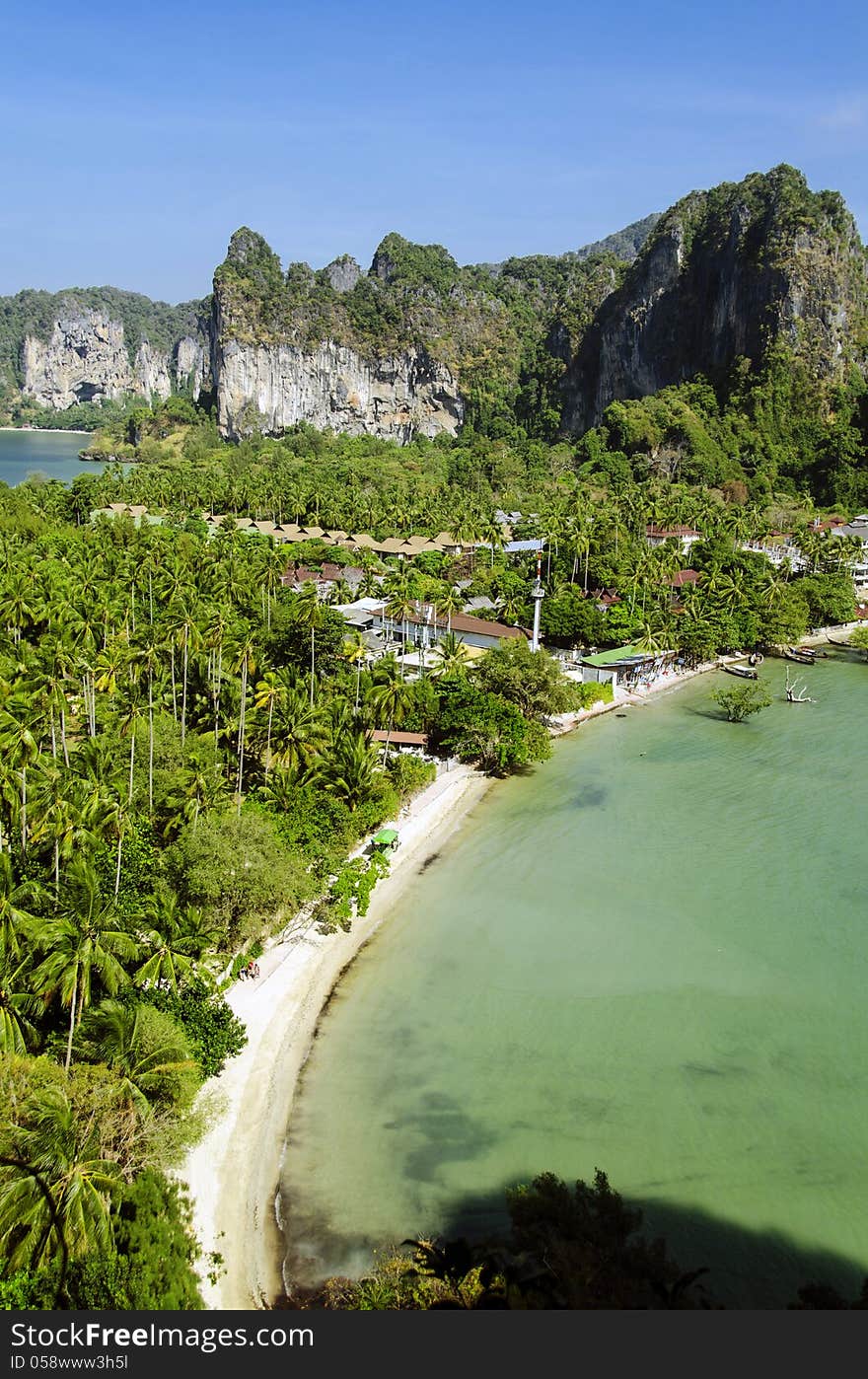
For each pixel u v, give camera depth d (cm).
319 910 6278
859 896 6869
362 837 7512
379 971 5800
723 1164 4294
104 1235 3284
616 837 7831
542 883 7000
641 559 15288
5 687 6625
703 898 6806
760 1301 3562
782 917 6544
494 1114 4588
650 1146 4400
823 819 8288
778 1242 3869
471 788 8875
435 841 7669
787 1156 4350
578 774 9344
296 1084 4756
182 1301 3278
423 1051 5056
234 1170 4172
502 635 12194
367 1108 4600
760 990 5675
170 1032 4100
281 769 7206
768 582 15475
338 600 12812
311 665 10231
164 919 4800
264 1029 5122
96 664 8219
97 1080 3772
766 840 7812
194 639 8344
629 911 6594
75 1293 3117
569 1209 3534
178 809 6450
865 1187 4178
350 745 7400
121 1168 3703
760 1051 5116
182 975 4844
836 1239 3900
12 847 5728
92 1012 4094
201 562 13088
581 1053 5059
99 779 5888
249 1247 3775
